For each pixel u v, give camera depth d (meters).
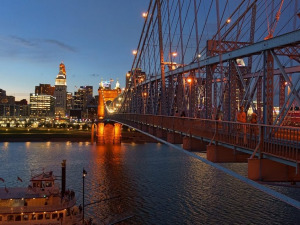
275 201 50.34
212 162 20.28
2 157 111.06
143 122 44.50
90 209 48.66
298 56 20.23
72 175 76.38
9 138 185.25
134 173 77.81
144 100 54.59
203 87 29.69
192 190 58.97
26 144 164.62
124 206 49.91
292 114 18.61
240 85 25.73
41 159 106.00
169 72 38.25
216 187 60.66
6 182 69.44
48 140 184.75
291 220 42.44
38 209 42.50
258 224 41.38
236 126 18.23
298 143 12.65
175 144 29.91
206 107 26.41
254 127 16.17
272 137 15.56
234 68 22.25
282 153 13.73
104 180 69.50
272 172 15.16
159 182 66.75
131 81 71.44
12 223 41.81
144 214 46.25
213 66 26.48
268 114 17.20
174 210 47.72
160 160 99.88
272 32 22.03
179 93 34.38
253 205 48.91
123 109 87.44
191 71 31.05
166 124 32.56
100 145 158.75
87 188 62.16
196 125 24.59
